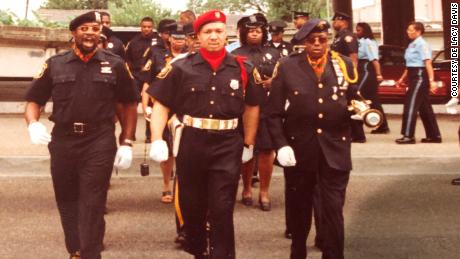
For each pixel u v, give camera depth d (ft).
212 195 19.83
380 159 42.39
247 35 31.99
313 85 21.08
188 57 20.33
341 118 21.16
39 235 28.63
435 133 50.03
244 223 30.66
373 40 55.11
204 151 19.83
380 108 55.83
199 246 20.75
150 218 31.71
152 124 20.25
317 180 21.44
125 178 40.93
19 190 37.70
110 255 25.67
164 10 276.62
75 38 21.50
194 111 19.97
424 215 30.99
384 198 33.76
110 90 21.70
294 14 44.39
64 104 21.38
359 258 24.29
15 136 52.60
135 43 48.44
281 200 35.37
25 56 84.53
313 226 30.01
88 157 21.38
